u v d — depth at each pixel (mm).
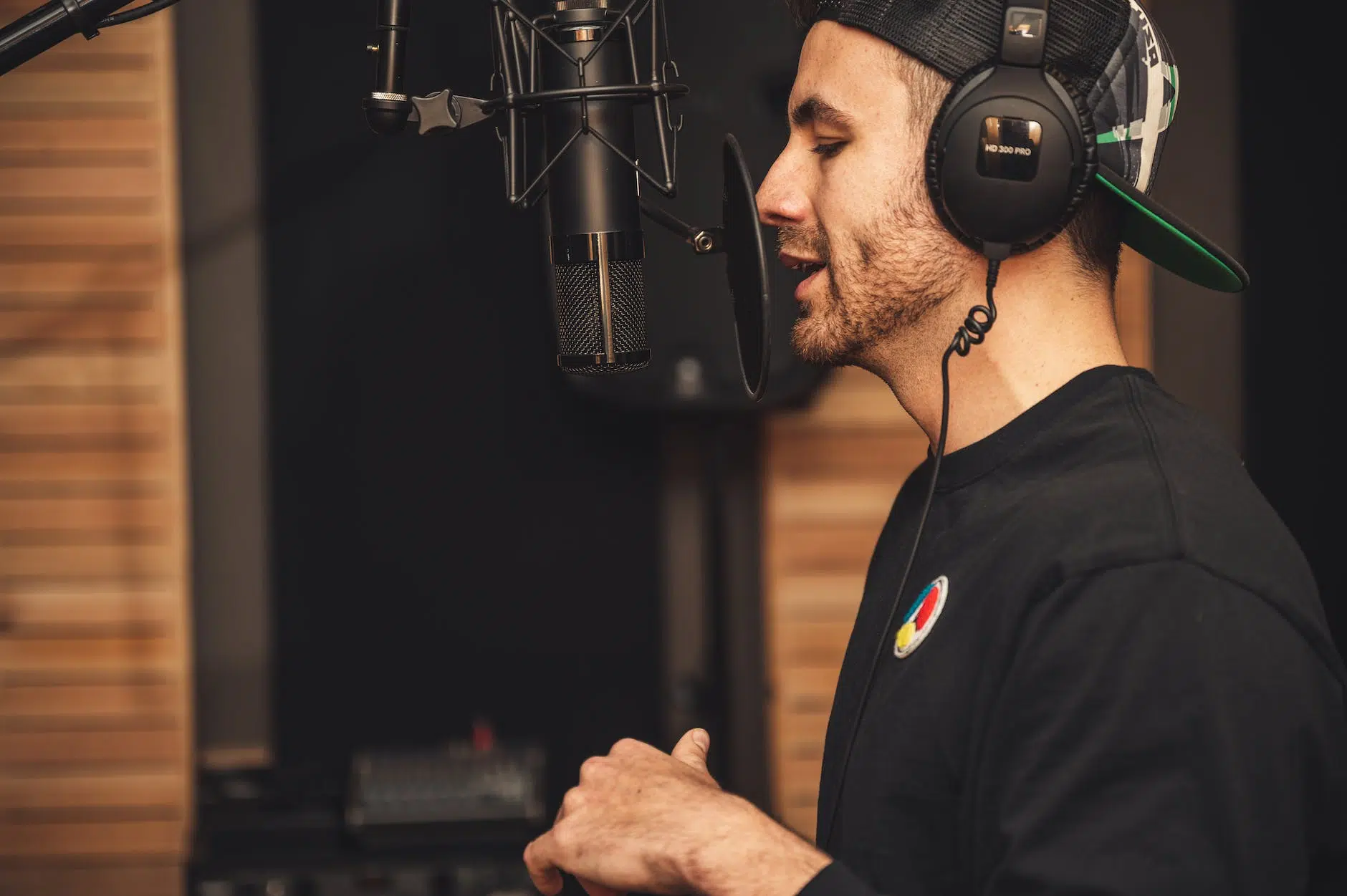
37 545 2248
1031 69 842
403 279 2373
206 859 2184
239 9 2305
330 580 2408
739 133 2025
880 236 912
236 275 2352
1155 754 706
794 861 768
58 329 2219
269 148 2334
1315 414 2453
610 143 928
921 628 861
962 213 854
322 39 2324
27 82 2180
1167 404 883
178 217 2299
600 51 924
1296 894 710
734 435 2365
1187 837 688
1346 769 746
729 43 2014
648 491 2428
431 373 2391
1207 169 2412
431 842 2168
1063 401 884
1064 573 764
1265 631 726
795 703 2320
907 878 826
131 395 2238
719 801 822
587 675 2445
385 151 2346
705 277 2074
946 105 854
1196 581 735
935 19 878
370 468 2398
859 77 912
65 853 2270
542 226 2236
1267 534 781
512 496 2418
